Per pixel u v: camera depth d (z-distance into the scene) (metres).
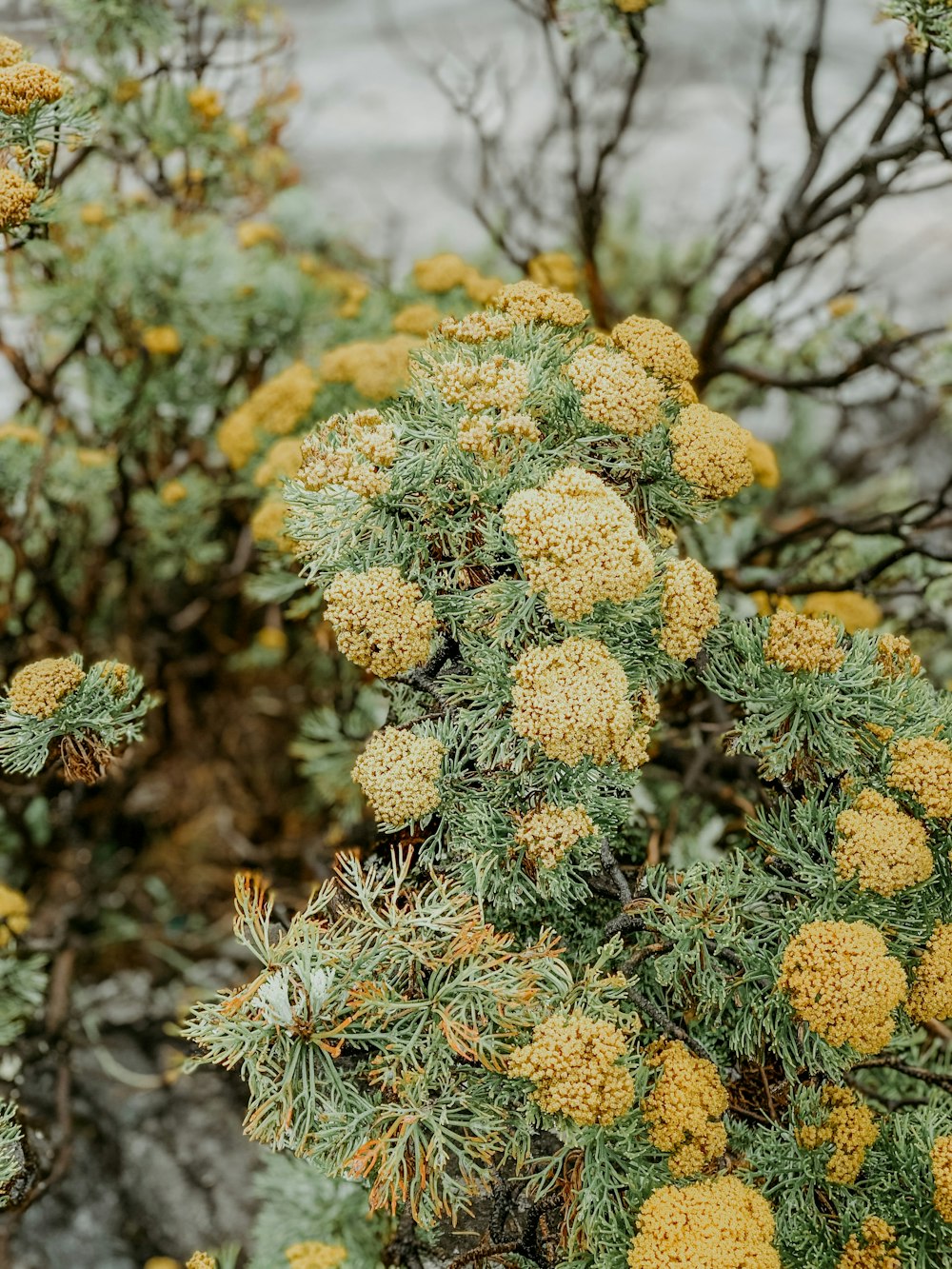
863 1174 0.50
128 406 0.91
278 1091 0.45
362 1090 0.47
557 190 1.22
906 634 0.79
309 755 0.81
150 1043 0.91
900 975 0.45
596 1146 0.46
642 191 1.35
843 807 0.50
